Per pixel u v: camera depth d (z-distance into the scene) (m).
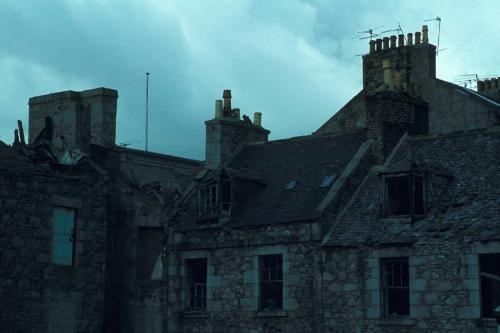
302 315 29.34
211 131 35.44
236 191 32.12
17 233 30.22
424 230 27.69
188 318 32.25
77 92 38.78
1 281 29.66
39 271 30.69
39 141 34.47
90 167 33.03
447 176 29.02
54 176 31.41
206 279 32.16
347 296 28.58
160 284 34.50
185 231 32.75
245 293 30.75
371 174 31.19
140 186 37.25
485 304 26.41
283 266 30.00
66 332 31.25
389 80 32.16
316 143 33.78
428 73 41.19
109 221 35.44
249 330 30.48
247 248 30.97
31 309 30.34
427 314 27.09
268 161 34.22
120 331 34.62
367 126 31.91
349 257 28.72
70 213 31.97
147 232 35.44
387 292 28.19
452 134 31.11
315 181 31.62
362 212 29.72
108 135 38.31
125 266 35.12
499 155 29.36
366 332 28.06
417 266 27.47
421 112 32.97
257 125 36.78
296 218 29.88
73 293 31.62
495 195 27.78
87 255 32.16
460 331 26.45
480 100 40.25
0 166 30.14
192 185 34.06
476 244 26.45
